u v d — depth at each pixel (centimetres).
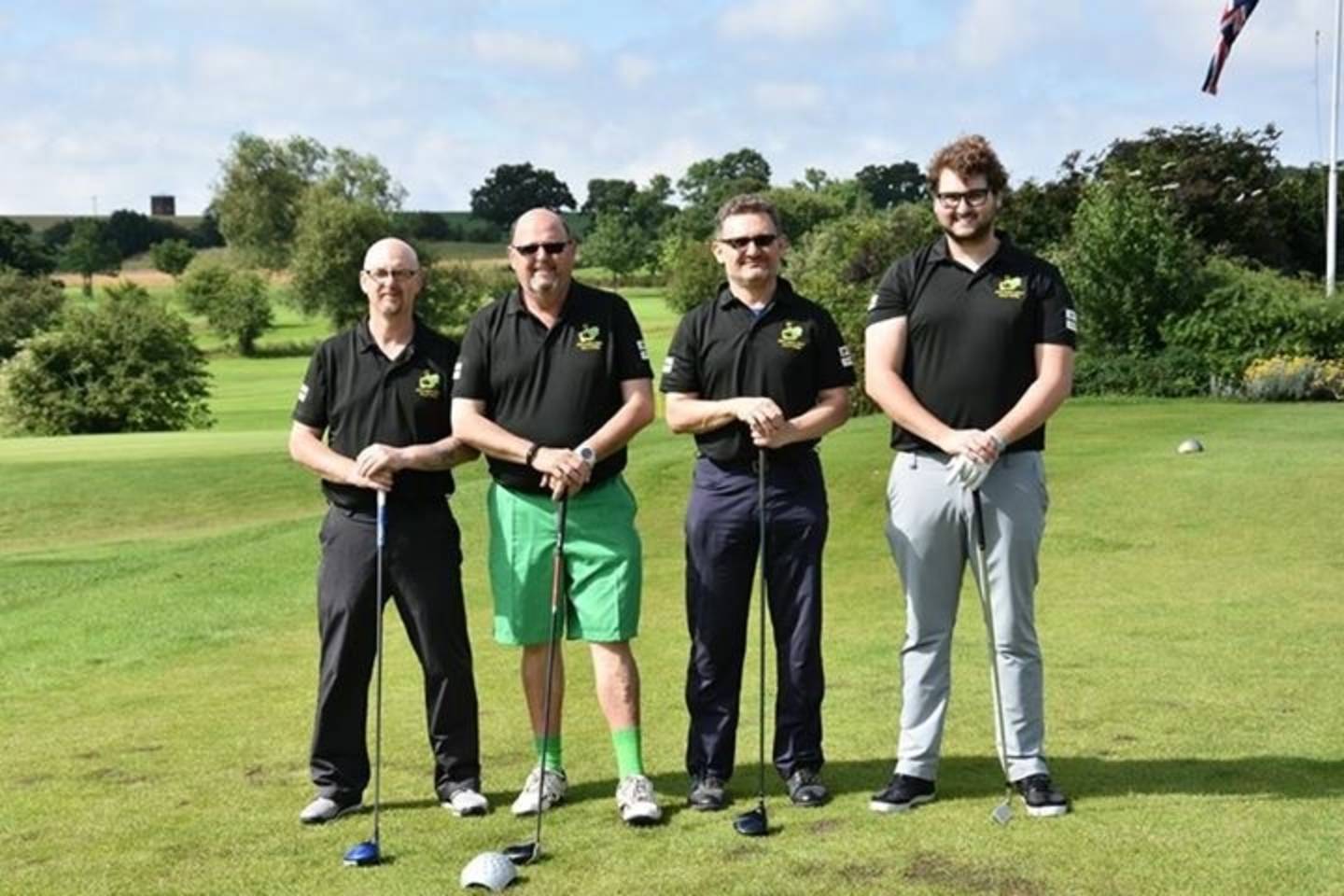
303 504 1738
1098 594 877
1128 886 400
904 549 488
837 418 502
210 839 474
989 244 480
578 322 499
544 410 498
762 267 494
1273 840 433
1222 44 2791
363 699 506
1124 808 467
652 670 723
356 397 506
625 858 442
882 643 766
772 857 436
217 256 9656
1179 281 2866
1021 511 475
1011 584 477
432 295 7062
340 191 8394
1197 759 525
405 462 493
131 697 707
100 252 11350
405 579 501
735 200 500
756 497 496
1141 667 676
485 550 1212
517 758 570
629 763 493
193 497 1788
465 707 512
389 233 7700
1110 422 1858
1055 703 612
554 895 411
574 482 480
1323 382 2531
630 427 493
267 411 4447
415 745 593
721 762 501
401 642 816
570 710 643
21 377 3822
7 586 1153
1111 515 1148
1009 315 473
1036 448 481
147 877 438
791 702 501
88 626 926
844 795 498
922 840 445
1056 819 458
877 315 488
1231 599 846
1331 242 3109
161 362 3912
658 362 4166
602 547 498
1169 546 1036
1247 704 605
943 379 478
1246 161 3825
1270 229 3784
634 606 502
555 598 491
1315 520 1098
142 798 525
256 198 9081
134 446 2309
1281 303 2759
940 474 480
